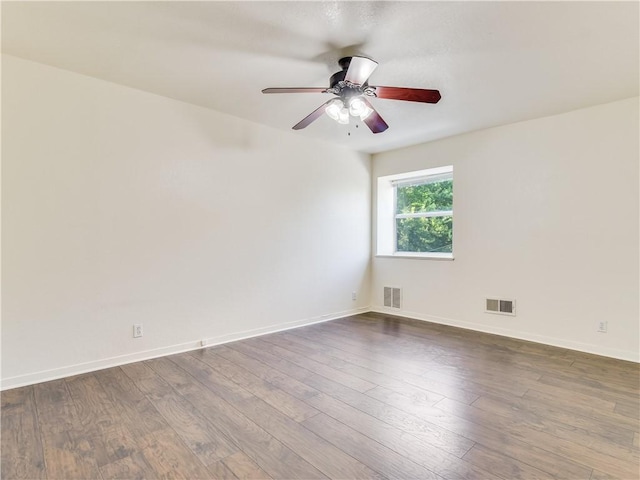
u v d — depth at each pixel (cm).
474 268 402
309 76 271
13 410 214
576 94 296
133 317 296
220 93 303
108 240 283
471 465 165
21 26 207
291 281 410
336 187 460
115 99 285
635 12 188
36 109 252
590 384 254
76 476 157
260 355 315
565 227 339
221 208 348
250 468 163
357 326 420
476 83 276
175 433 191
